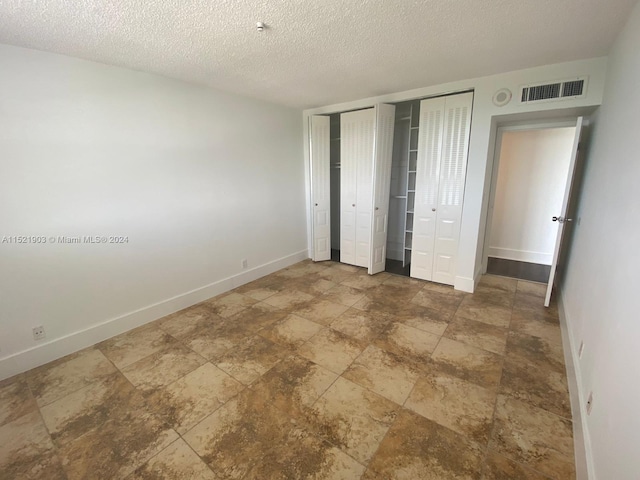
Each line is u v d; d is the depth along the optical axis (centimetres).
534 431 159
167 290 301
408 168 401
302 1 156
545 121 320
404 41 207
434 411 174
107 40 194
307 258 488
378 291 350
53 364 225
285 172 422
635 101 150
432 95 325
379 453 148
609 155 195
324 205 454
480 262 381
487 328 263
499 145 350
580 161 313
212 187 329
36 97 206
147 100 264
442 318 283
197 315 300
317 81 296
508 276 390
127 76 250
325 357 228
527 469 139
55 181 220
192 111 299
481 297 327
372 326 271
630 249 127
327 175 445
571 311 244
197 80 287
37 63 205
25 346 218
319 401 184
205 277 335
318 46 213
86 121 231
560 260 361
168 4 155
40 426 170
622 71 183
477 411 173
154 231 283
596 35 199
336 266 448
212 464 145
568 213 337
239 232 368
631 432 96
